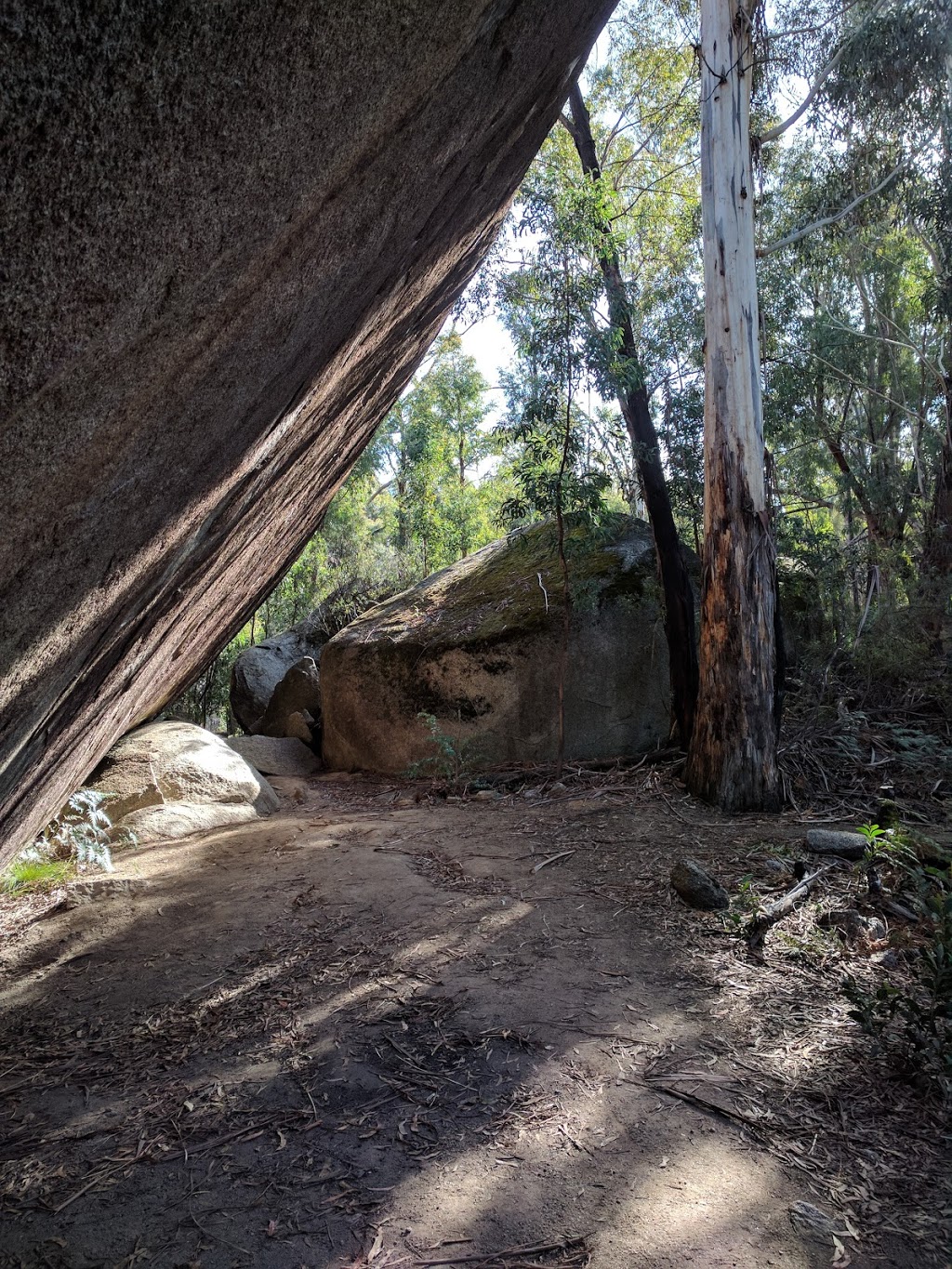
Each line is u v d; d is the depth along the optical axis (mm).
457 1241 1939
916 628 8688
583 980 3311
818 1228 1951
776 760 5902
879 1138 2281
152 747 7008
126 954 3867
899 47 9492
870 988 3170
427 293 4422
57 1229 2031
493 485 22078
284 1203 2096
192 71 815
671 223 11344
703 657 6125
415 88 1590
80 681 2248
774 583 5938
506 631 8156
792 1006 3051
